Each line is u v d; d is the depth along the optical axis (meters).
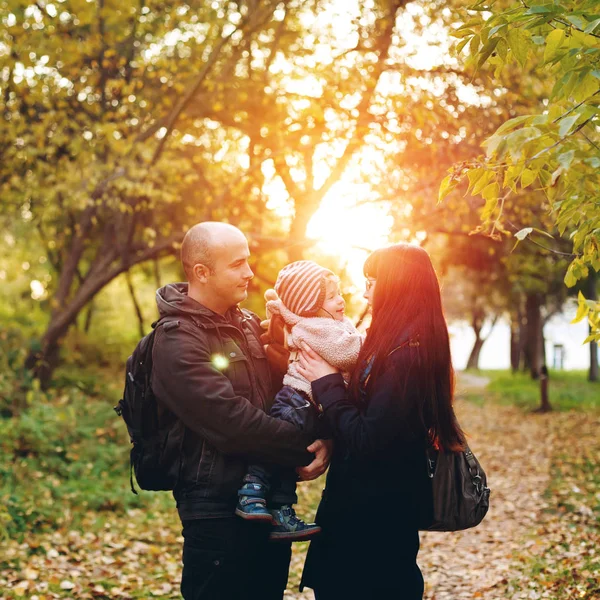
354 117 9.68
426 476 2.81
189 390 2.74
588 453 12.69
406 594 2.79
